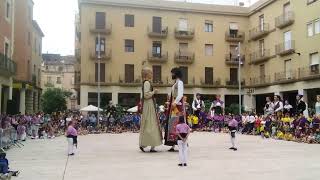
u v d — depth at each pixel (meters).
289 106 23.98
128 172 8.59
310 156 11.66
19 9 39.31
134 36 49.41
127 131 31.42
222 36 52.19
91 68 48.22
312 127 19.31
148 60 49.53
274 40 46.50
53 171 8.84
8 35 30.69
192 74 51.16
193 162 10.18
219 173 8.47
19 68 39.31
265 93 47.91
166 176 8.09
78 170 8.92
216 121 28.22
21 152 13.48
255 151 13.03
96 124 33.19
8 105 28.58
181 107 12.55
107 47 48.66
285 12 44.38
